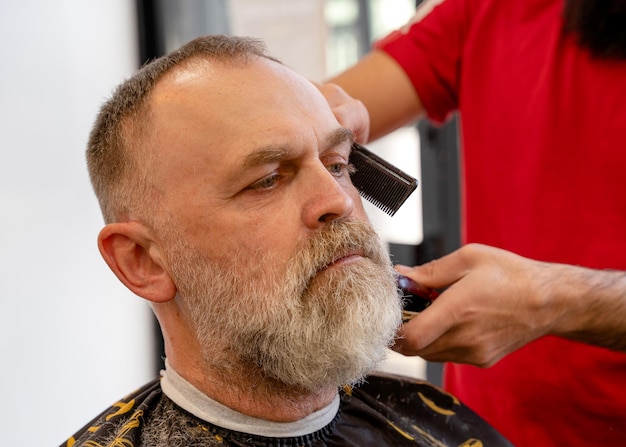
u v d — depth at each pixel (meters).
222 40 0.91
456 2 1.36
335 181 0.88
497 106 1.28
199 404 0.95
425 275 1.02
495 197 1.29
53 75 1.88
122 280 0.94
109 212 0.95
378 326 0.85
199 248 0.88
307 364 0.86
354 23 2.11
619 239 1.16
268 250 0.85
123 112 0.91
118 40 2.09
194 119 0.86
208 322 0.90
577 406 1.17
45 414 1.88
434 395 1.14
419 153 2.04
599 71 1.16
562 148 1.19
